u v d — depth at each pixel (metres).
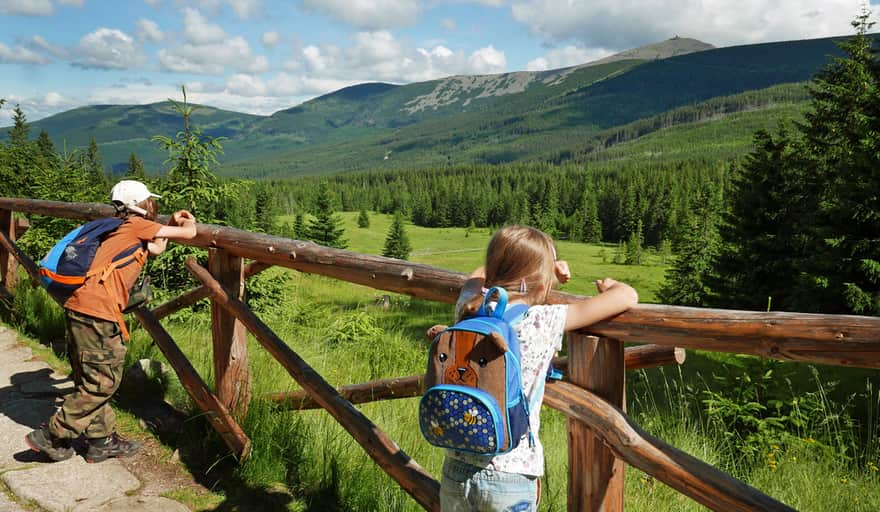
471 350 1.67
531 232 1.88
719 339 1.61
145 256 3.58
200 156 9.04
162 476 3.43
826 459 4.95
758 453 5.31
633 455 1.78
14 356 5.43
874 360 1.33
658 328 1.73
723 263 23.78
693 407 6.73
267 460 3.41
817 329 1.42
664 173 182.88
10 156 16.25
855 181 17.58
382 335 8.94
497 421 1.60
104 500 3.14
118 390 4.43
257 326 3.38
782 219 22.27
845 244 17.34
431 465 3.67
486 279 1.90
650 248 113.19
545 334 1.76
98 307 3.37
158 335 4.05
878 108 18.73
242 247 3.52
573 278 66.94
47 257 3.40
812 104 22.47
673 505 3.64
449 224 195.75
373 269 2.74
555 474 3.83
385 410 4.66
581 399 1.93
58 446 3.47
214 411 3.62
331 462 3.28
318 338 8.79
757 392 6.13
